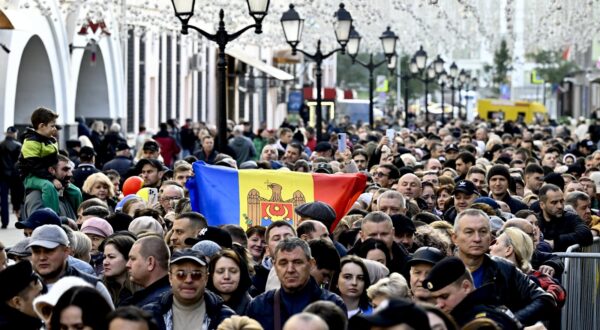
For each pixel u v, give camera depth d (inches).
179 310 731.4
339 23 2122.3
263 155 1786.4
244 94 4515.3
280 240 804.0
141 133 2950.3
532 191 1483.8
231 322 614.9
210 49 4404.5
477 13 3211.1
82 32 2583.7
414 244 949.2
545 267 969.5
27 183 1261.1
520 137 2815.0
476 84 7529.5
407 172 1425.9
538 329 712.4
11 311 687.7
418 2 2479.1
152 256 790.5
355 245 909.8
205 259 733.9
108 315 570.3
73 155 2047.2
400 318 500.4
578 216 1203.2
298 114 4522.6
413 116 5310.0
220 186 1116.5
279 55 4596.5
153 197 1291.8
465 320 660.1
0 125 2413.9
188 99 4138.8
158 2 3117.6
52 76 2765.7
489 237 788.0
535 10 3353.8
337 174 1126.4
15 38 2436.0
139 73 3629.4
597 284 1063.6
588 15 3159.5
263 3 1545.3
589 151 2480.3
